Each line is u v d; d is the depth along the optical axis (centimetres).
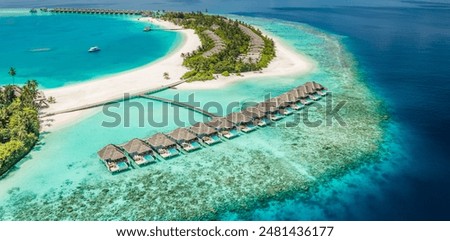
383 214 3003
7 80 6575
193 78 6197
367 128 4528
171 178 3422
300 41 9881
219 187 3294
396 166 3691
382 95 5744
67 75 6806
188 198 3147
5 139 3922
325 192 3259
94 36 10731
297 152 3897
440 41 9862
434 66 7456
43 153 3850
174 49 8825
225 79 6291
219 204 3080
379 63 7694
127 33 11150
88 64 7606
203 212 2983
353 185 3366
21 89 5562
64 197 3153
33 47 9244
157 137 3881
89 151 3900
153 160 3669
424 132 4475
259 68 6825
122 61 7806
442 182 3441
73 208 3017
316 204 3105
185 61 7188
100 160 3722
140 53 8519
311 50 8775
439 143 4203
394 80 6538
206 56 7312
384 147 4062
